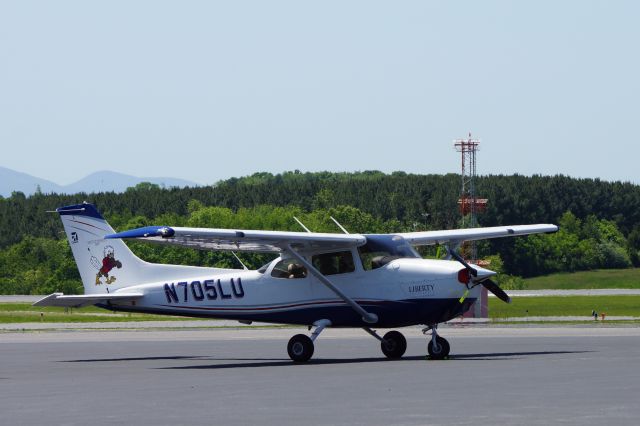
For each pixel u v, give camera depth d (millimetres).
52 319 105812
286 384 35219
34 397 32719
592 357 46031
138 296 51250
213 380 37750
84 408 29469
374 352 53938
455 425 24781
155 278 51688
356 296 46781
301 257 47219
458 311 45625
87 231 52844
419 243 49906
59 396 32906
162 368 44906
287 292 48500
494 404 28391
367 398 30328
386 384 34281
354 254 47188
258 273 49406
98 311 132500
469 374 37500
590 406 27703
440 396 30453
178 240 45812
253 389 33781
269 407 28750
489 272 45500
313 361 47656
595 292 172000
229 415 27219
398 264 46531
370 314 46500
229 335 75062
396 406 28359
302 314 48125
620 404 28094
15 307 139125
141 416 27391
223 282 49969
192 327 88250
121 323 96375
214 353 55594
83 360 51000
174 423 25984
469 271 45344
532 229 52688
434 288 45531
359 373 38969
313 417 26547
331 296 47469
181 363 48188
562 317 98125
